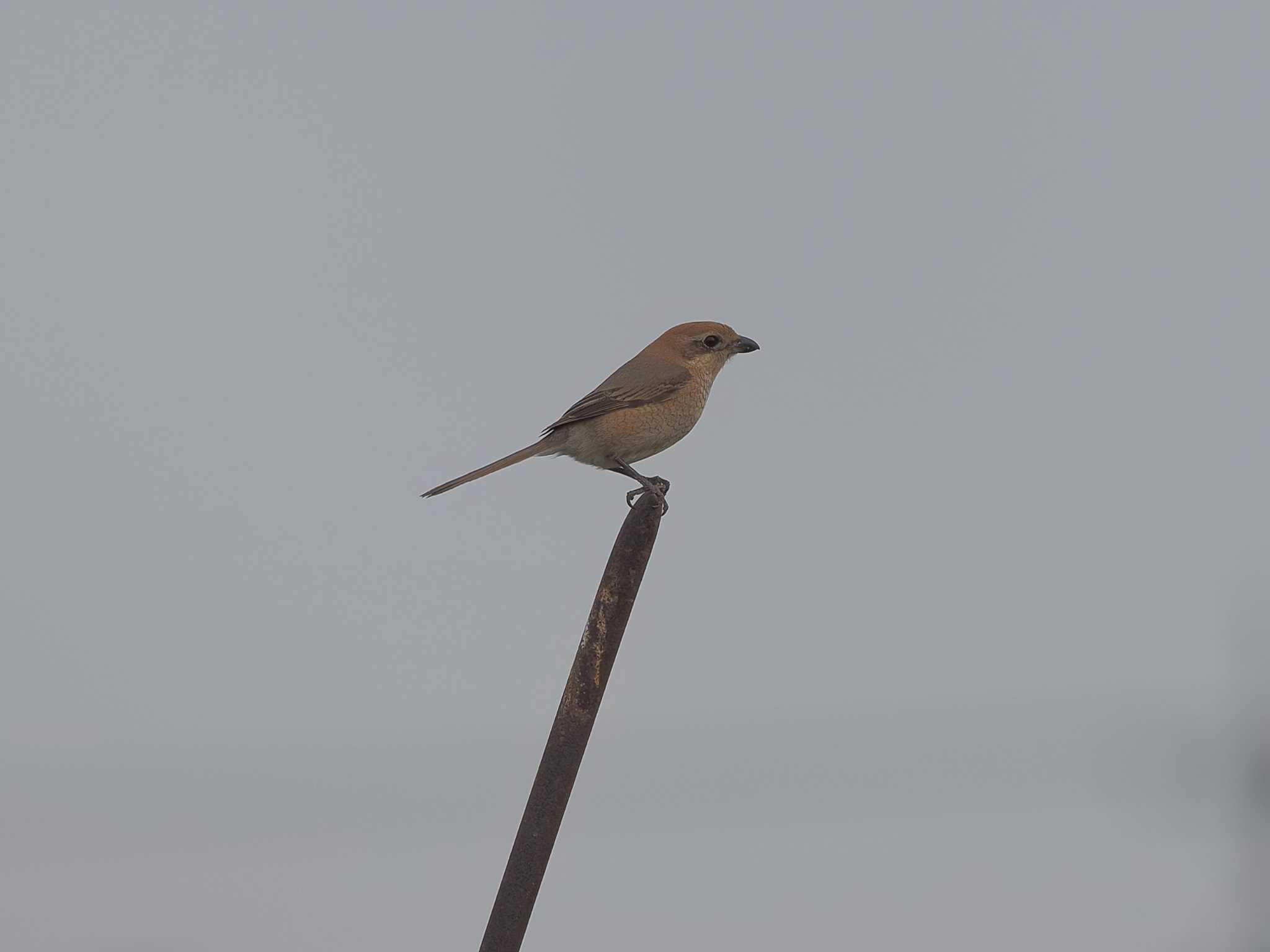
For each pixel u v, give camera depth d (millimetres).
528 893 5816
